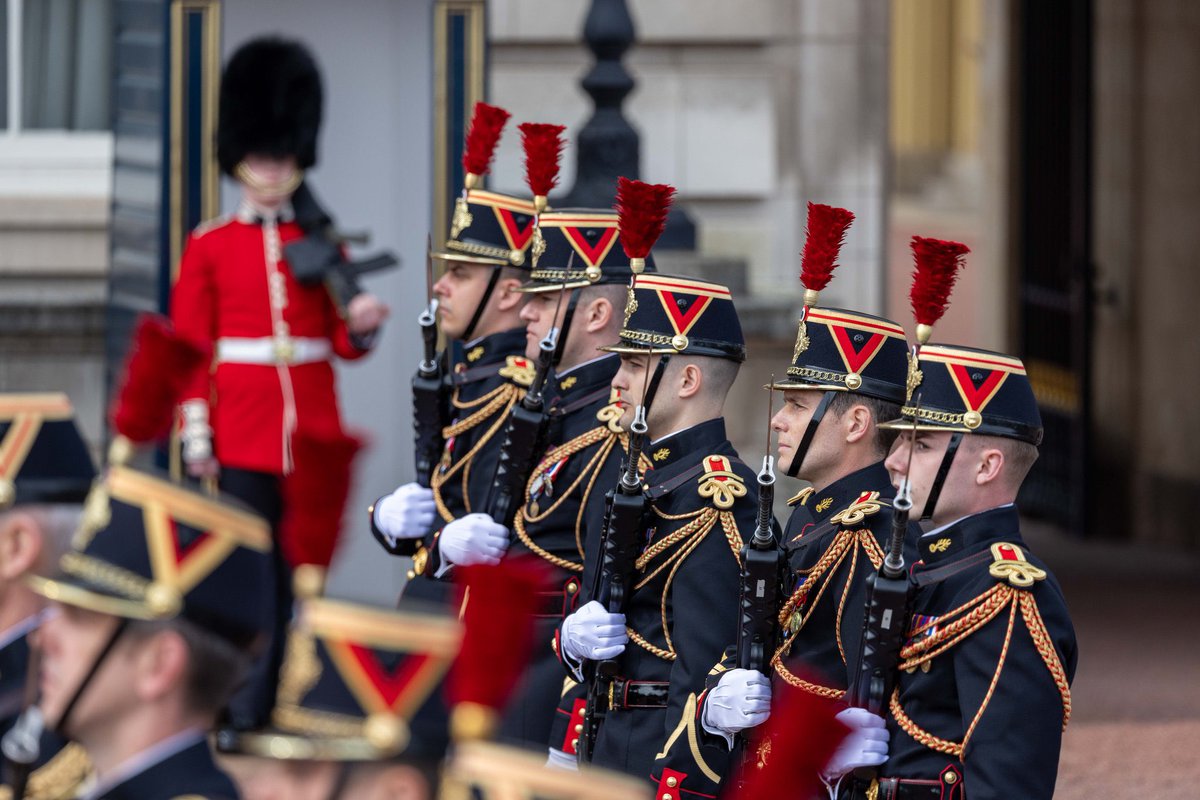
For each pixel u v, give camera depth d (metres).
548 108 36.69
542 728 18.78
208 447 25.16
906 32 111.31
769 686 15.29
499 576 8.70
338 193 30.97
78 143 33.53
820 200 37.81
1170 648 34.22
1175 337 46.19
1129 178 47.47
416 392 20.67
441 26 29.86
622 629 16.78
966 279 76.75
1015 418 14.52
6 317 31.86
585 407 19.06
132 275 29.61
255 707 21.42
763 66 37.53
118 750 10.02
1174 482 46.25
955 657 13.99
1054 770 13.69
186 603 9.92
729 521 16.23
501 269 20.64
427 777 8.82
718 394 17.08
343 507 9.21
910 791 14.03
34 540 12.59
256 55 26.31
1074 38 48.19
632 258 17.19
